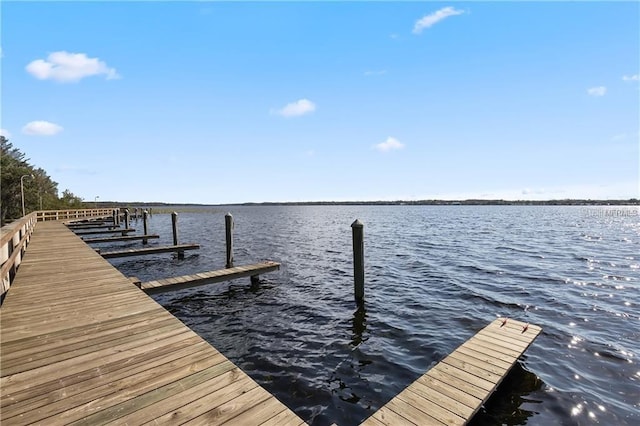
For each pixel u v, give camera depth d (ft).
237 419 9.27
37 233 58.08
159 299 33.81
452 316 27.58
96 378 11.17
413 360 20.35
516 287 36.01
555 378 17.71
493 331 19.65
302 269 47.75
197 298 34.06
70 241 47.09
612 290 34.63
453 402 13.03
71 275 26.16
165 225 153.07
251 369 19.66
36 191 186.70
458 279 40.01
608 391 16.57
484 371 15.31
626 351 20.79
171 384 10.85
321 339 23.70
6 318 16.69
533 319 26.55
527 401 15.78
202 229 126.31
